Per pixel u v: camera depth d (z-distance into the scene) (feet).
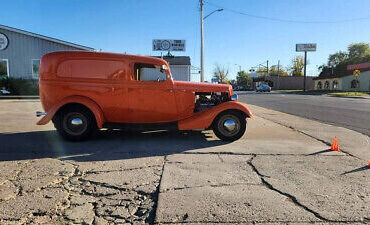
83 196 10.46
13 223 8.56
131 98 20.34
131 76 20.25
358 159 15.87
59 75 19.86
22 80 73.10
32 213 9.16
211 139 21.09
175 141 20.25
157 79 20.83
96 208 9.57
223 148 18.11
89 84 19.88
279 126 28.30
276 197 10.48
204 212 9.28
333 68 229.04
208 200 10.14
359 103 66.08
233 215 9.11
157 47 119.34
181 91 20.98
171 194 10.61
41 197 10.30
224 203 9.93
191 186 11.41
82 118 19.69
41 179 12.07
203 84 21.62
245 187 11.39
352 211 9.47
